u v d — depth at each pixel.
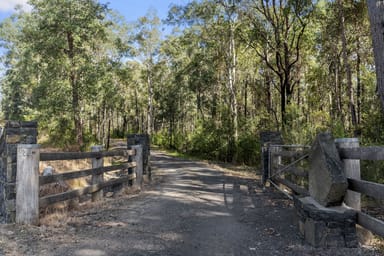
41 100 17.97
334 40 18.19
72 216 4.72
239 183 8.95
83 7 17.86
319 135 3.85
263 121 19.08
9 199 4.06
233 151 18.45
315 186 3.85
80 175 5.36
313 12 15.82
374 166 5.70
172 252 3.32
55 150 19.64
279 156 7.58
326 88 22.19
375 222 3.04
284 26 17.39
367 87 12.28
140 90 42.88
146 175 9.55
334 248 3.33
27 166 4.10
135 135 9.70
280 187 7.44
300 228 3.89
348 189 3.57
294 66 21.92
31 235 3.67
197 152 23.97
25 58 20.23
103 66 18.98
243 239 3.77
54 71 18.03
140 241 3.66
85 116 19.95
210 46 21.97
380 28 4.06
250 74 26.03
